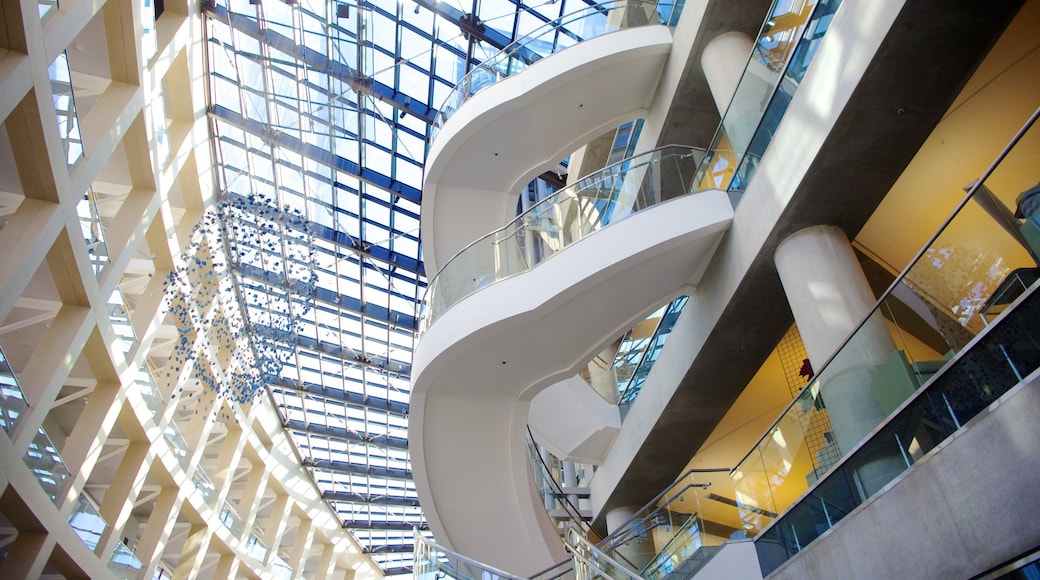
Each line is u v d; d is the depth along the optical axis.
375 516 32.50
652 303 8.54
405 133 16.84
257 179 18.03
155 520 15.62
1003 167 3.75
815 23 6.50
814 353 6.25
